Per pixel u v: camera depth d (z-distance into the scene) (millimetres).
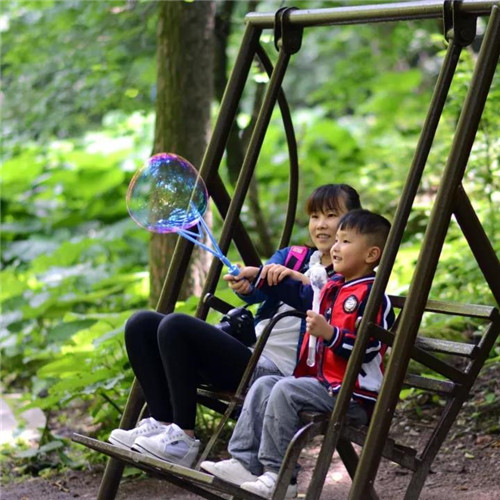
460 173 4926
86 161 15383
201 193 5613
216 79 10859
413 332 4898
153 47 12172
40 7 13656
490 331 5418
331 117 22766
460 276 9062
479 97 4902
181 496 6973
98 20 12266
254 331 5629
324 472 4887
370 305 4926
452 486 6535
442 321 8859
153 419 5520
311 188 15680
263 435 5008
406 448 5234
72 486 7461
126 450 5160
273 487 4898
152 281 9320
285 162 16453
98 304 12109
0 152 15219
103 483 6062
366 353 5027
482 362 5418
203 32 9281
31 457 8094
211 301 5906
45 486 7488
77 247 13219
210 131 9430
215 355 5348
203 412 8000
